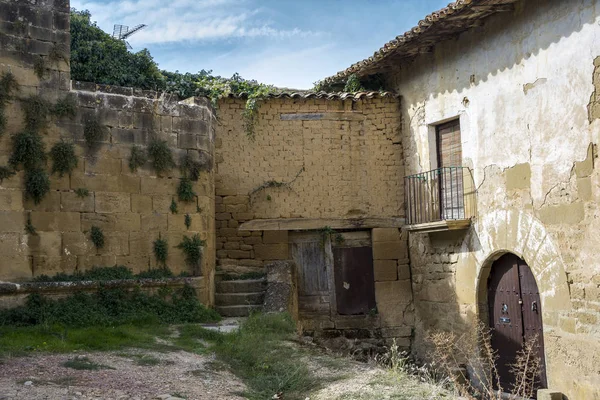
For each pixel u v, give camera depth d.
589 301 10.16
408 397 7.32
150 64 15.99
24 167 10.48
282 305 12.23
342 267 15.23
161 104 12.01
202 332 10.20
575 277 10.44
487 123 12.59
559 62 10.85
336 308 15.05
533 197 11.40
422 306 14.77
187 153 12.24
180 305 11.48
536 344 11.67
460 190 13.45
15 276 10.23
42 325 9.59
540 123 11.25
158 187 11.84
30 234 10.43
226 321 11.72
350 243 15.34
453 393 8.48
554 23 10.96
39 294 10.18
